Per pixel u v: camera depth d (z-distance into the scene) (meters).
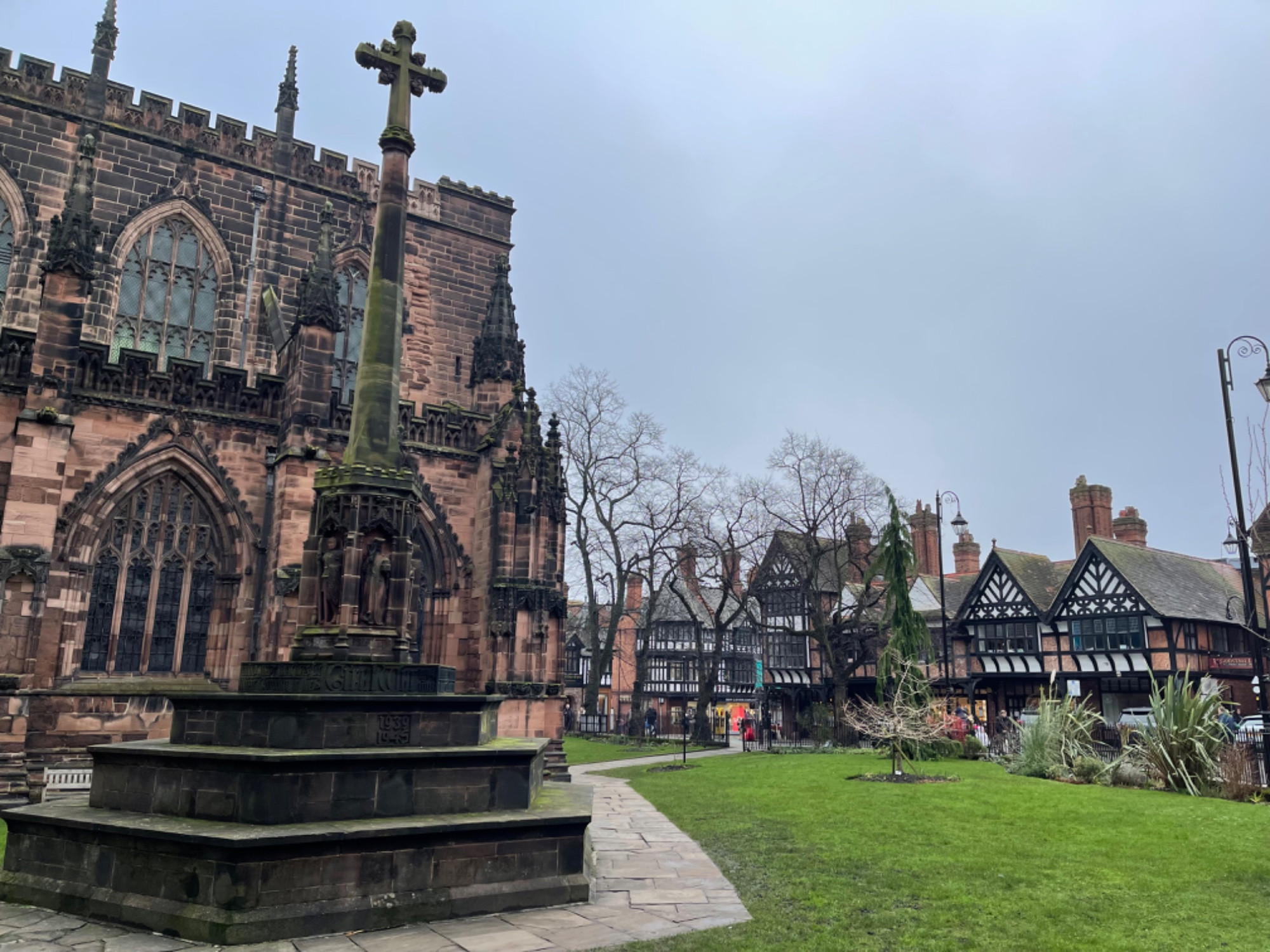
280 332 30.69
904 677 30.28
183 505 26.09
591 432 57.75
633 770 32.16
